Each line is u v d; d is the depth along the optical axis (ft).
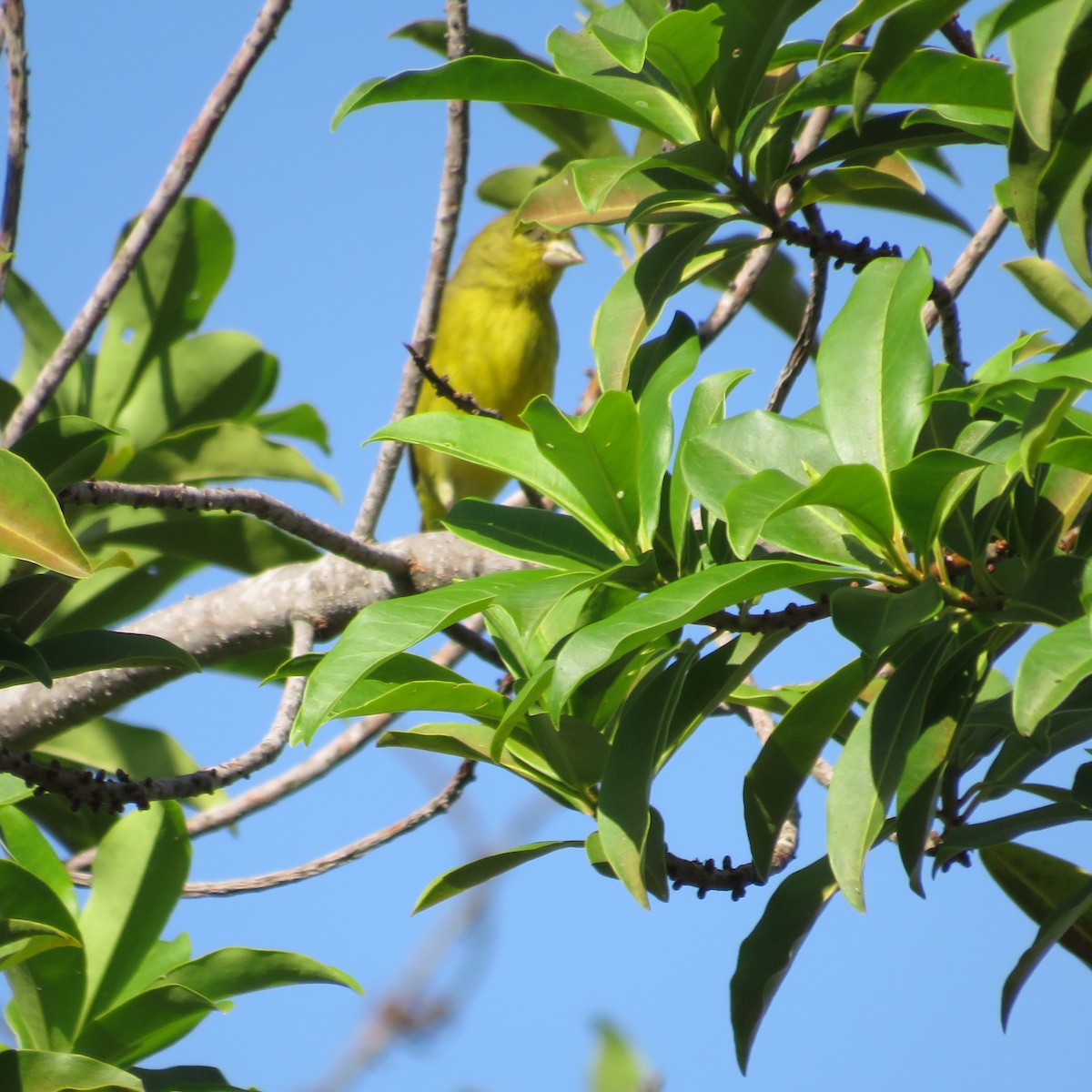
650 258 17.66
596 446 13.76
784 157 17.63
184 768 28.89
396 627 13.10
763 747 15.24
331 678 12.79
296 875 24.27
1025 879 17.81
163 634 26.11
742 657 15.46
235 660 28.91
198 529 28.22
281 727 20.86
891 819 15.62
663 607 12.16
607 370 17.08
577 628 14.53
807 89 16.85
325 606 25.58
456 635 23.03
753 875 17.85
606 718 16.69
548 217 19.34
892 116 17.43
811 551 14.01
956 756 17.12
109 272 21.88
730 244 18.95
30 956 17.54
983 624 14.34
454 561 24.35
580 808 17.03
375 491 25.38
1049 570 13.62
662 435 14.96
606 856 13.78
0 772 17.90
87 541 28.02
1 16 22.13
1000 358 13.52
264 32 22.29
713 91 16.57
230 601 26.16
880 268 14.47
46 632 29.22
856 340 14.08
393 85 15.89
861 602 12.53
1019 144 13.79
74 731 28.63
